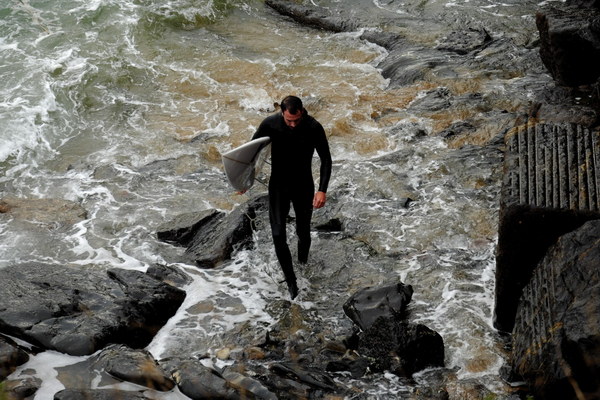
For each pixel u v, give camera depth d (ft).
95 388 26.43
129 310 30.81
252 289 34.32
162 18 69.36
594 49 49.34
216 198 43.80
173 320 31.99
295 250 37.14
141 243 38.81
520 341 26.32
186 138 51.37
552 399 23.48
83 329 29.22
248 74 60.85
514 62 59.41
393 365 27.48
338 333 30.27
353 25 69.72
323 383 26.73
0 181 46.91
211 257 36.29
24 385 26.55
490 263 35.24
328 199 41.93
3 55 61.67
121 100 56.95
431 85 56.54
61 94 56.95
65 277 32.78
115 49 63.93
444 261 35.47
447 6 72.59
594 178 27.71
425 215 39.81
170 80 59.98
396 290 31.68
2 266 36.76
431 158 45.93
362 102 55.21
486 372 27.78
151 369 26.73
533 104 49.08
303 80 59.82
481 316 31.14
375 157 47.32
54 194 44.98
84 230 40.29
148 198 43.93
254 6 75.05
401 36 66.49
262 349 29.58
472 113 51.85
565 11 53.52
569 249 25.41
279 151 31.35
